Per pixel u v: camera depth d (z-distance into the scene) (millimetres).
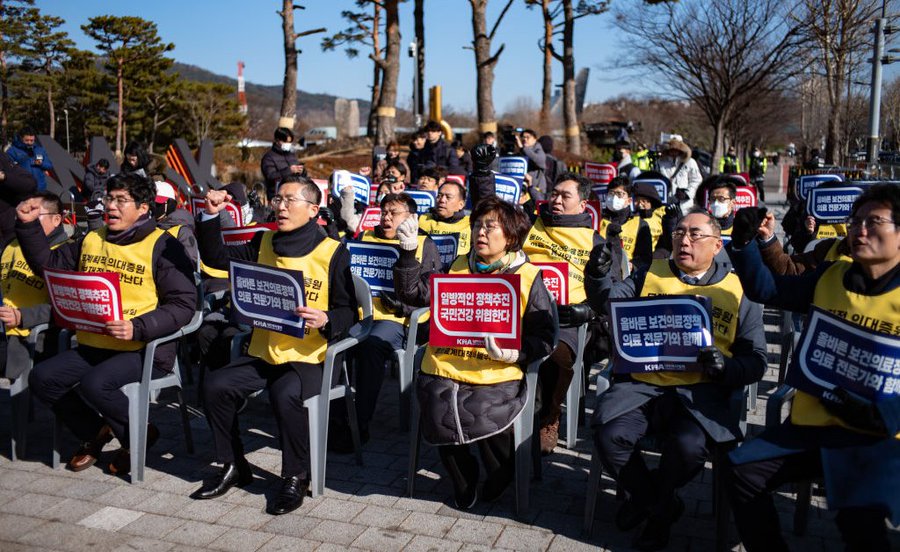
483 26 22516
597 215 6453
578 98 42594
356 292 4590
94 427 4730
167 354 4734
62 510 4215
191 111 54031
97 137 12367
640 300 3896
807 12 20422
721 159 25234
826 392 3295
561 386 4820
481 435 3947
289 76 22438
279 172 9977
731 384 3762
